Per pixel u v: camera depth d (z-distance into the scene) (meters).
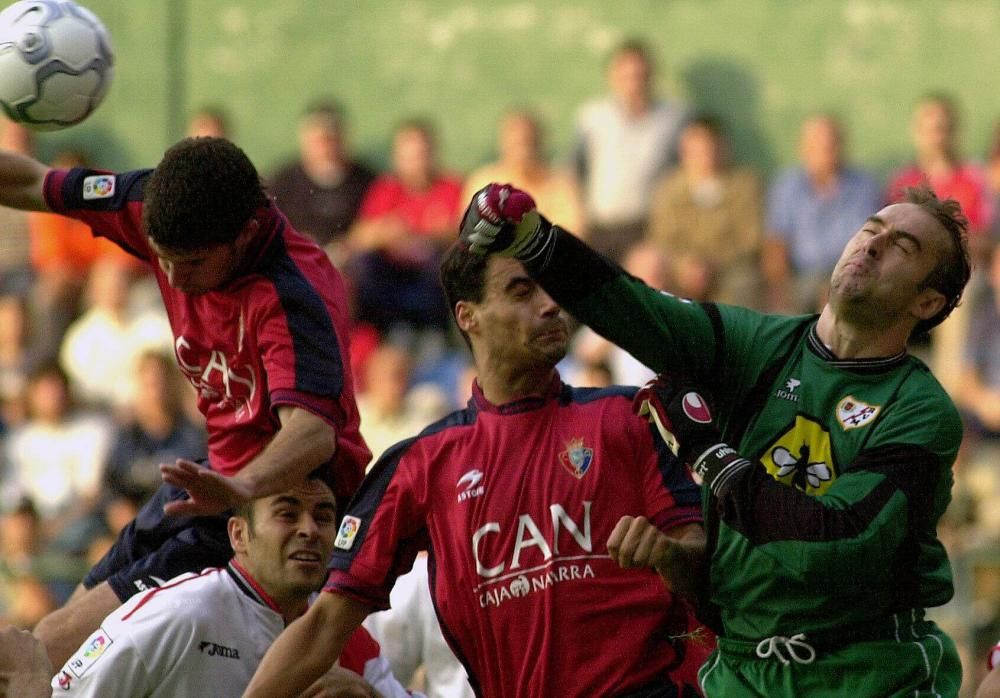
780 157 47.12
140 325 41.72
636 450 15.70
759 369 15.09
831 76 47.16
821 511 13.91
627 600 15.44
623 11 48.53
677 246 41.44
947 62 46.66
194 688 17.16
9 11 18.27
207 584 17.44
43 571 34.25
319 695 16.48
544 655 15.38
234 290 16.73
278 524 17.39
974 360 36.12
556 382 16.14
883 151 46.66
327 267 17.25
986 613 30.92
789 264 41.00
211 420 17.64
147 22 49.41
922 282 14.61
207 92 49.78
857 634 14.46
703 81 47.81
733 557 14.62
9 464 38.62
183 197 15.93
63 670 17.12
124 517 35.56
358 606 15.59
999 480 34.09
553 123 48.72
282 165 44.34
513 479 15.61
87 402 40.19
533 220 14.17
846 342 14.84
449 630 15.73
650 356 15.05
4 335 42.16
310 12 49.88
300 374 16.30
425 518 15.75
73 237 43.84
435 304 40.12
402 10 49.66
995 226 40.19
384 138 49.34
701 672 15.32
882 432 14.39
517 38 49.09
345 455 17.47
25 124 18.28
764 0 47.62
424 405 36.50
